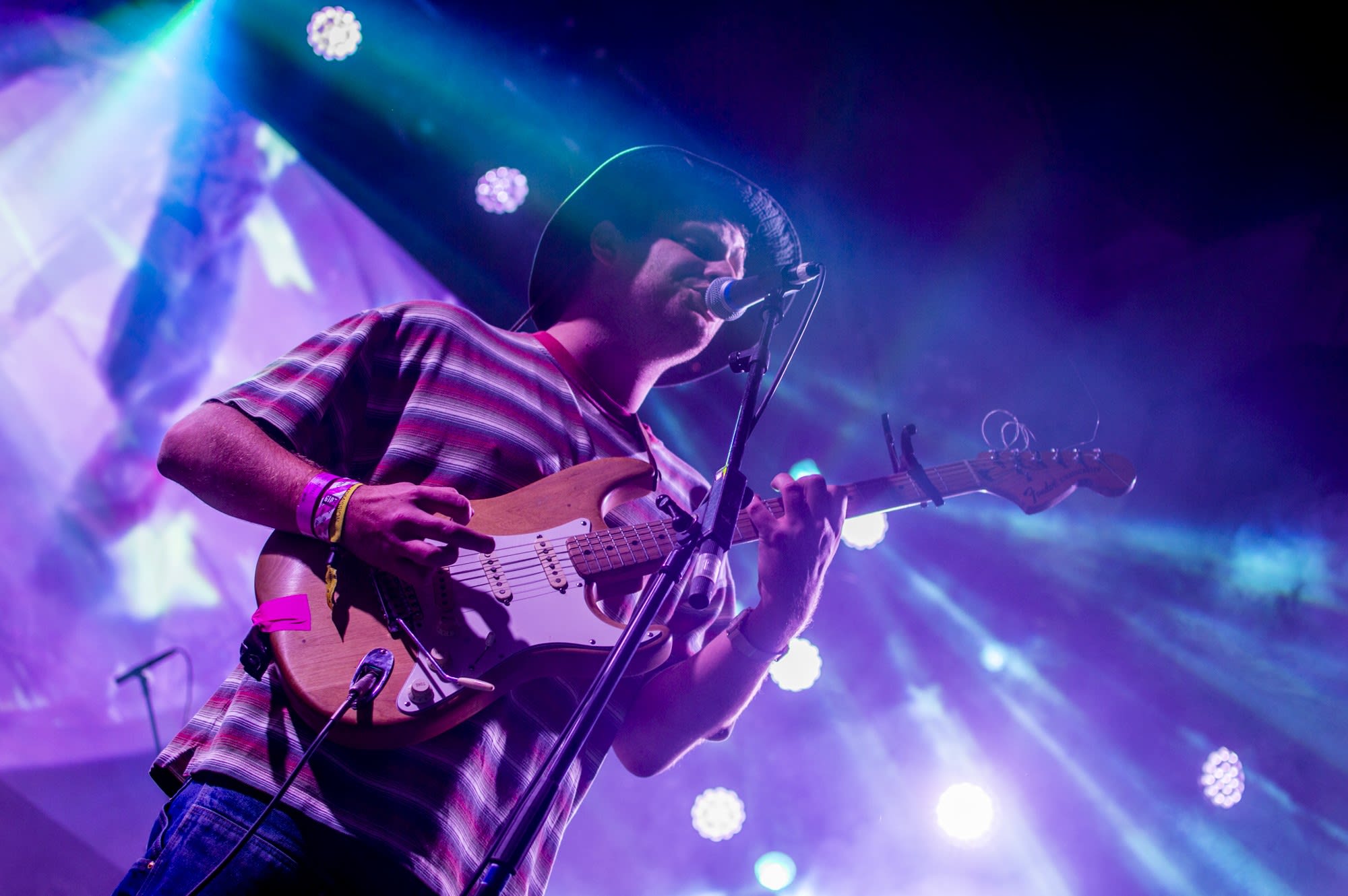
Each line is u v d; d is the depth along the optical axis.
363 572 1.59
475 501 1.78
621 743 2.04
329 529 1.54
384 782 1.45
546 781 1.13
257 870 1.34
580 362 2.23
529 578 1.69
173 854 1.34
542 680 1.73
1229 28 4.75
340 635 1.52
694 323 2.28
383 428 1.84
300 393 1.69
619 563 1.77
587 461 2.01
